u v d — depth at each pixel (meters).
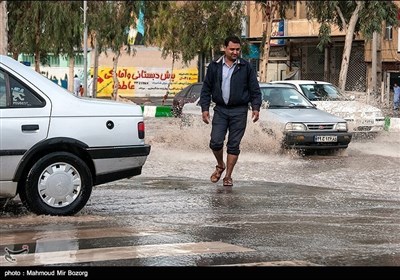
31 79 8.30
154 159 15.24
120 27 45.66
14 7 45.06
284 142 15.98
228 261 6.38
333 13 35.56
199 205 9.39
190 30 47.22
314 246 7.04
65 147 8.33
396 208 9.33
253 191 10.69
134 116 8.73
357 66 47.56
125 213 8.75
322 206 9.41
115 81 47.38
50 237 7.29
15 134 8.05
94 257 6.48
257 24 51.28
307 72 50.75
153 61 60.38
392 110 28.64
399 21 41.47
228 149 11.11
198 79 58.75
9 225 7.87
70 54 46.44
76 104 8.43
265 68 39.91
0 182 8.05
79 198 8.40
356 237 7.48
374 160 15.45
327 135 16.09
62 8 44.75
